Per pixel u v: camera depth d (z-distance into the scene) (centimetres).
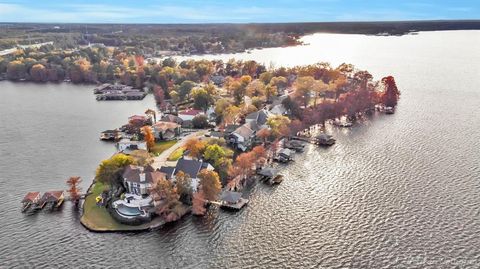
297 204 14462
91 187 15938
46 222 13675
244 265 11250
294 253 11706
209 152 17025
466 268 10906
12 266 11381
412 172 16750
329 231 12712
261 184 16188
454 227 12719
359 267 11031
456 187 15325
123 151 19712
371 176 16512
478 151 18875
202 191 14388
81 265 11394
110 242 12462
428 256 11400
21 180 16925
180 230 13062
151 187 14512
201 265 11300
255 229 12975
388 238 12244
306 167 17725
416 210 13750
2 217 14000
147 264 11400
